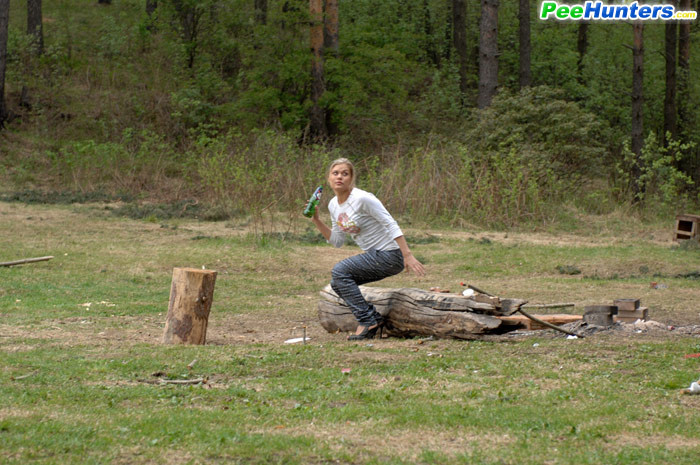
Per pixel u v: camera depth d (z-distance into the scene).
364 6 38.88
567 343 7.24
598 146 25.06
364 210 7.41
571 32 40.97
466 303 7.62
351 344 7.36
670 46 30.91
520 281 13.00
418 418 4.78
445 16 40.97
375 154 27.64
